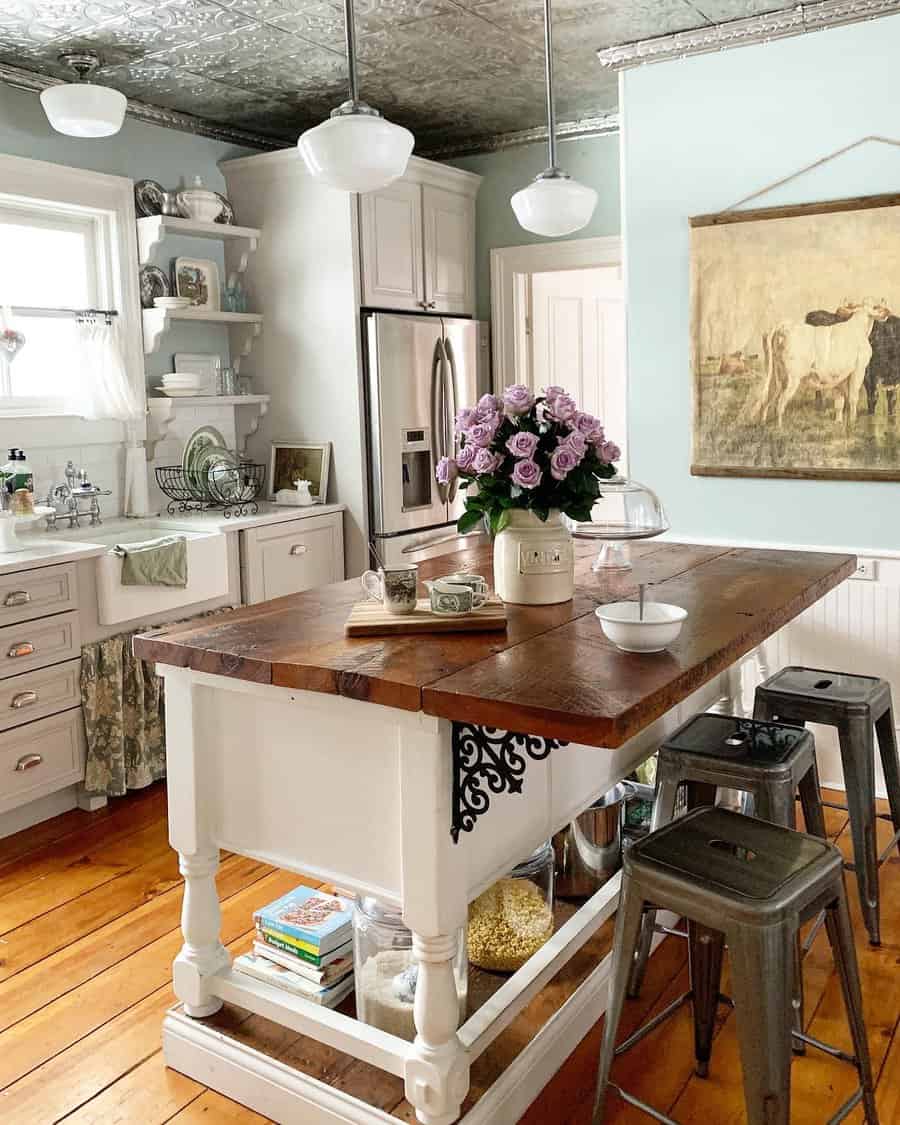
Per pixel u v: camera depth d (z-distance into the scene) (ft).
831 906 6.25
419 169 15.81
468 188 17.01
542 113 15.62
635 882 6.10
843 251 11.35
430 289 16.47
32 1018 8.09
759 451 12.14
